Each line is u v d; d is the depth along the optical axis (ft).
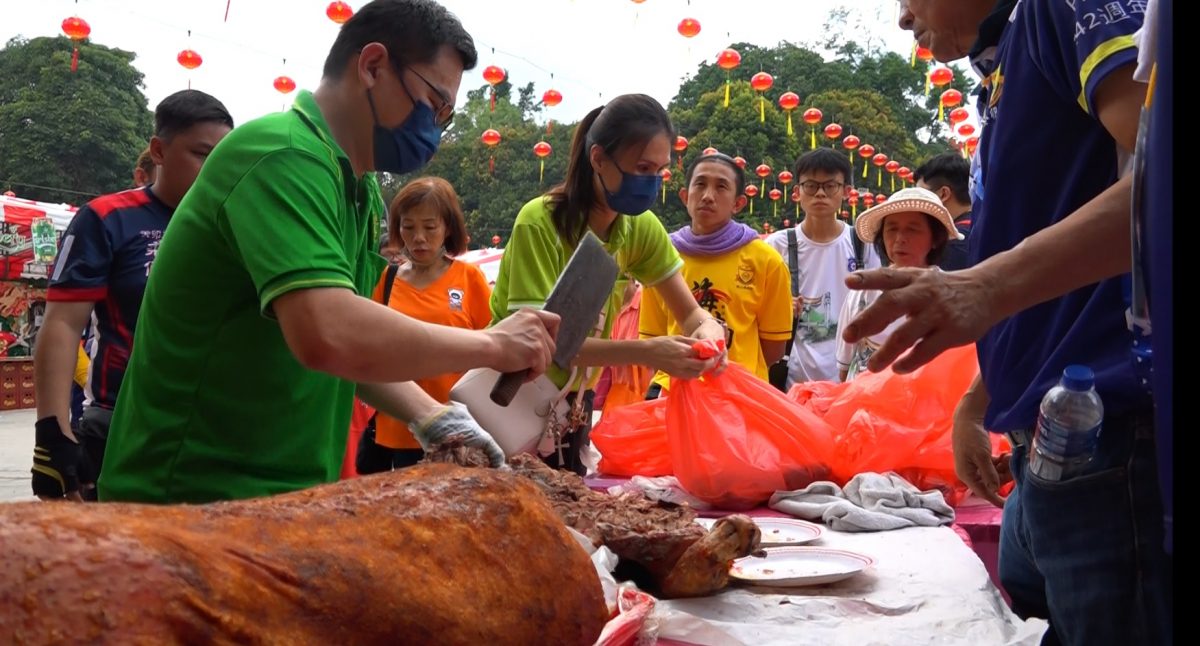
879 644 5.01
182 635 2.71
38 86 84.28
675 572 5.83
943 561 6.73
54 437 8.04
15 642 2.40
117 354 8.70
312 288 4.41
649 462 10.16
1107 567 4.05
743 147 84.33
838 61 105.81
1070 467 4.10
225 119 8.96
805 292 15.53
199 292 4.91
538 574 3.93
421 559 3.55
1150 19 2.97
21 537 2.59
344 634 3.14
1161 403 2.34
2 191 80.43
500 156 98.78
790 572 6.33
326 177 4.80
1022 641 4.98
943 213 11.28
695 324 9.59
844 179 15.61
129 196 8.93
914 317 3.59
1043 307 4.47
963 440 6.27
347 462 9.65
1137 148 2.66
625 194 8.19
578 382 8.48
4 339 44.14
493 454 6.15
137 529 2.84
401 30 5.21
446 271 12.75
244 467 5.14
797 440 8.96
